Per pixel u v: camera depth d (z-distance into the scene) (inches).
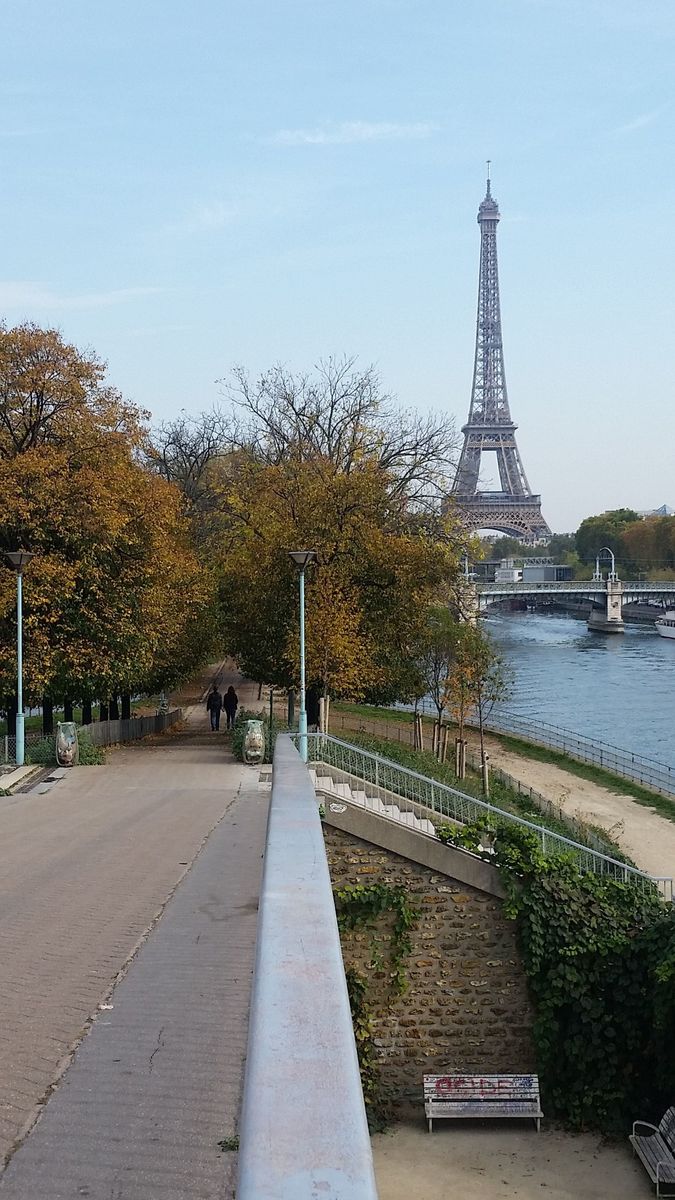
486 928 746.2
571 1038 718.5
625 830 1547.7
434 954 744.3
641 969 714.8
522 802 1636.3
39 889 469.7
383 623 1423.5
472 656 1839.3
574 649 4950.8
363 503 1398.9
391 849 748.6
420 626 1483.8
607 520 7815.0
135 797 842.8
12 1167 197.2
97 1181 190.4
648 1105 709.3
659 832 1540.4
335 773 874.1
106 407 1347.2
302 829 173.6
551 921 726.5
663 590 6102.4
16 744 1096.8
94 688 1371.8
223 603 1636.3
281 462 1840.6
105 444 1327.5
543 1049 721.6
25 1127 216.8
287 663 1386.6
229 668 3897.6
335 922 109.3
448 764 1796.3
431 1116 700.0
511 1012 739.4
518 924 740.7
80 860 547.2
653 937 708.0
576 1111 713.0
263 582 1390.3
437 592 1635.1
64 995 311.0
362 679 1401.3
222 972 334.6
